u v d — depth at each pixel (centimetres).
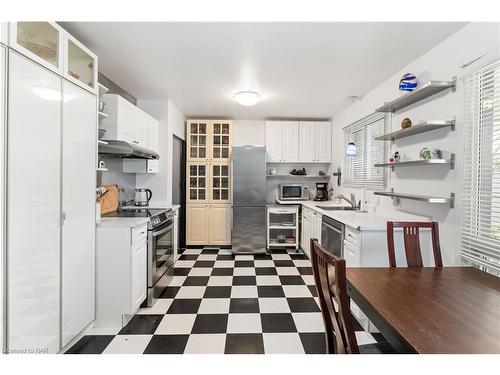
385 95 310
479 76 188
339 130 460
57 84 170
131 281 223
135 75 300
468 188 197
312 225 399
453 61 209
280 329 220
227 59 258
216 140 486
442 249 220
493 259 175
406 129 235
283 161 493
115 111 262
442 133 220
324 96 370
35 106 151
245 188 452
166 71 288
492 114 181
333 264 108
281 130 493
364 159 375
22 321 144
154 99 391
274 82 317
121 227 222
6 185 134
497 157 177
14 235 139
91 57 214
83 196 200
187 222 479
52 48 168
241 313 246
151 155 315
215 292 293
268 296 282
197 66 274
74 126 188
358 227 234
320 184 494
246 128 524
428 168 237
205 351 190
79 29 207
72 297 188
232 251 448
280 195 505
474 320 108
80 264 197
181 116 468
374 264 235
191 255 438
